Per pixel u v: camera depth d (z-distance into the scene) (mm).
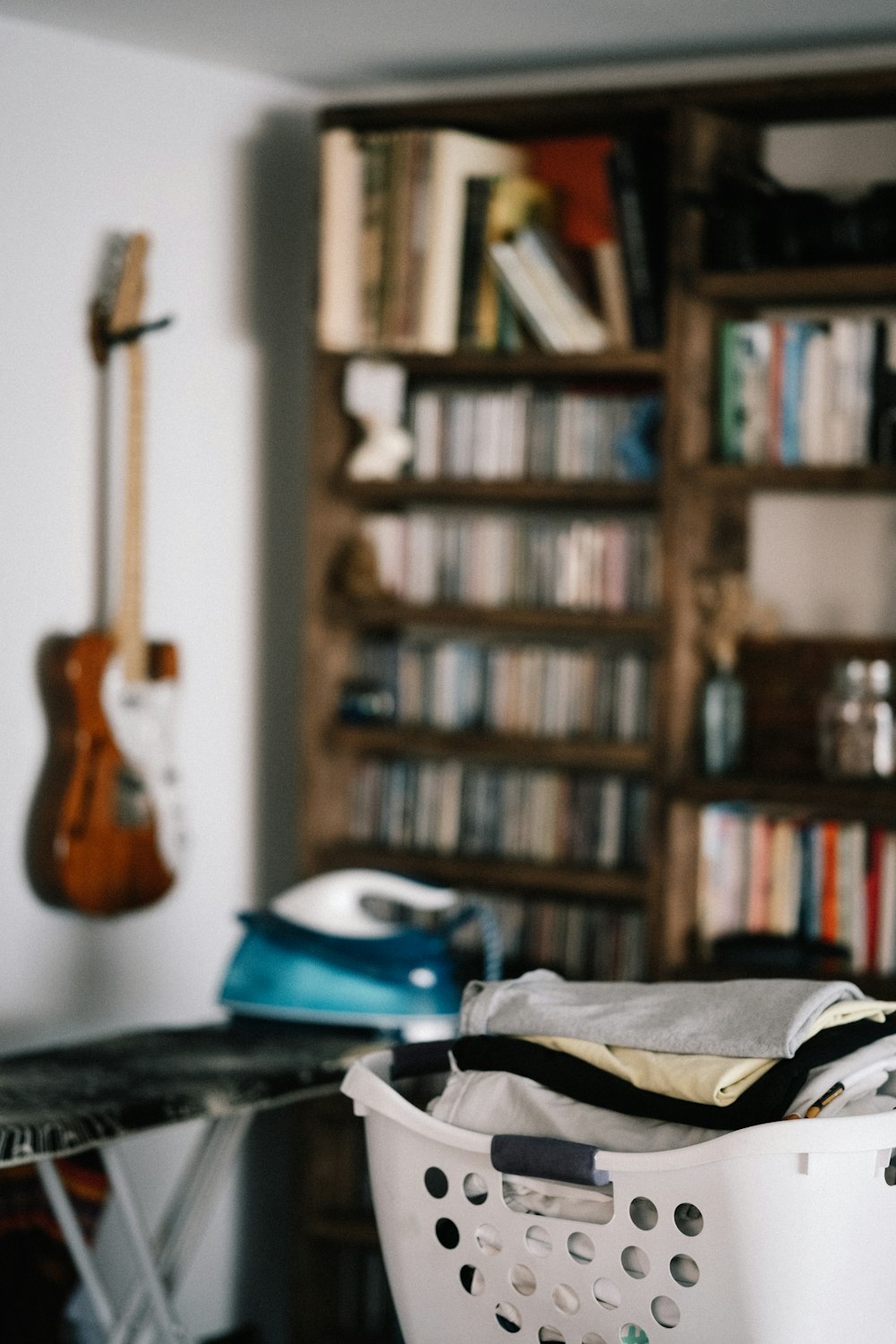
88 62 3486
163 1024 3760
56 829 3410
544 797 3643
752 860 3447
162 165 3650
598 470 3572
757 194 3369
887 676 3363
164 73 3635
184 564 3764
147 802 3549
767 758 3492
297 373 4020
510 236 3561
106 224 3541
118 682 3516
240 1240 3930
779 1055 2082
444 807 3734
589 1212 2121
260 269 3889
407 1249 2258
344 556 3750
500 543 3670
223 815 3887
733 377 3426
